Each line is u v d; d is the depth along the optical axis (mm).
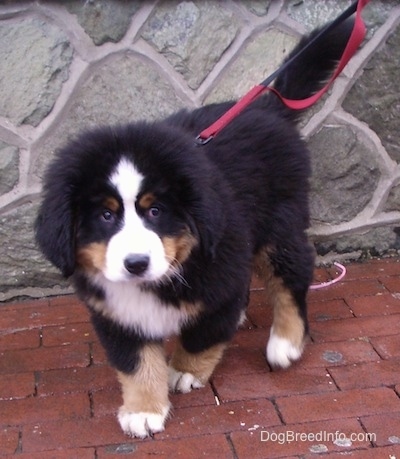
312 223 1769
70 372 1400
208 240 1103
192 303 1198
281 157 1326
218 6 1637
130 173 1076
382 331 1492
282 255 1352
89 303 1221
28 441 1218
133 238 1062
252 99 1324
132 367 1229
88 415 1278
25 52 1578
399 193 1797
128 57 1623
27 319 1593
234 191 1229
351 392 1305
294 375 1360
